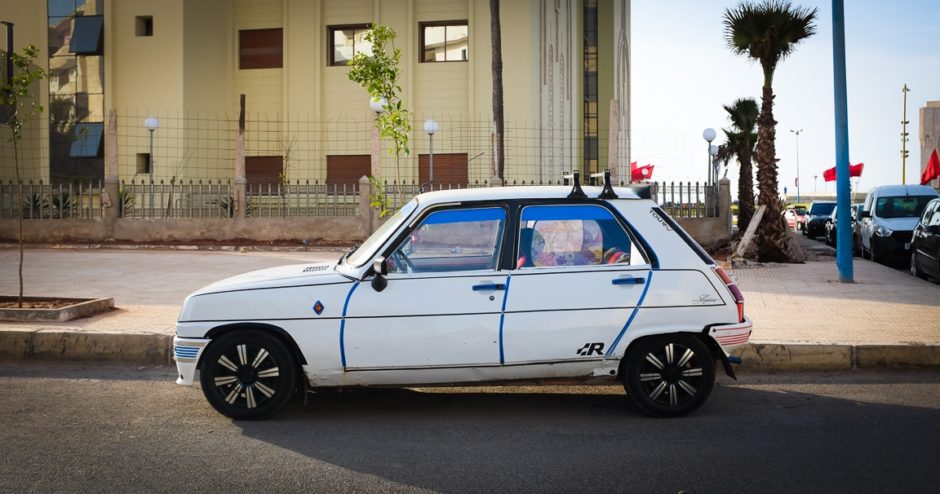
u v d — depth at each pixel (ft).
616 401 22.24
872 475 15.99
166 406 21.67
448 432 19.21
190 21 95.61
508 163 97.55
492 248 20.29
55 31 96.84
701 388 20.33
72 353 27.76
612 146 64.03
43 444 18.10
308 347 19.74
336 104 101.35
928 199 66.85
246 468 16.47
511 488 15.29
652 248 20.27
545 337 19.75
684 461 16.92
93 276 46.80
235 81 103.19
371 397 22.74
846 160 45.44
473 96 97.96
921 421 20.10
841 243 45.62
